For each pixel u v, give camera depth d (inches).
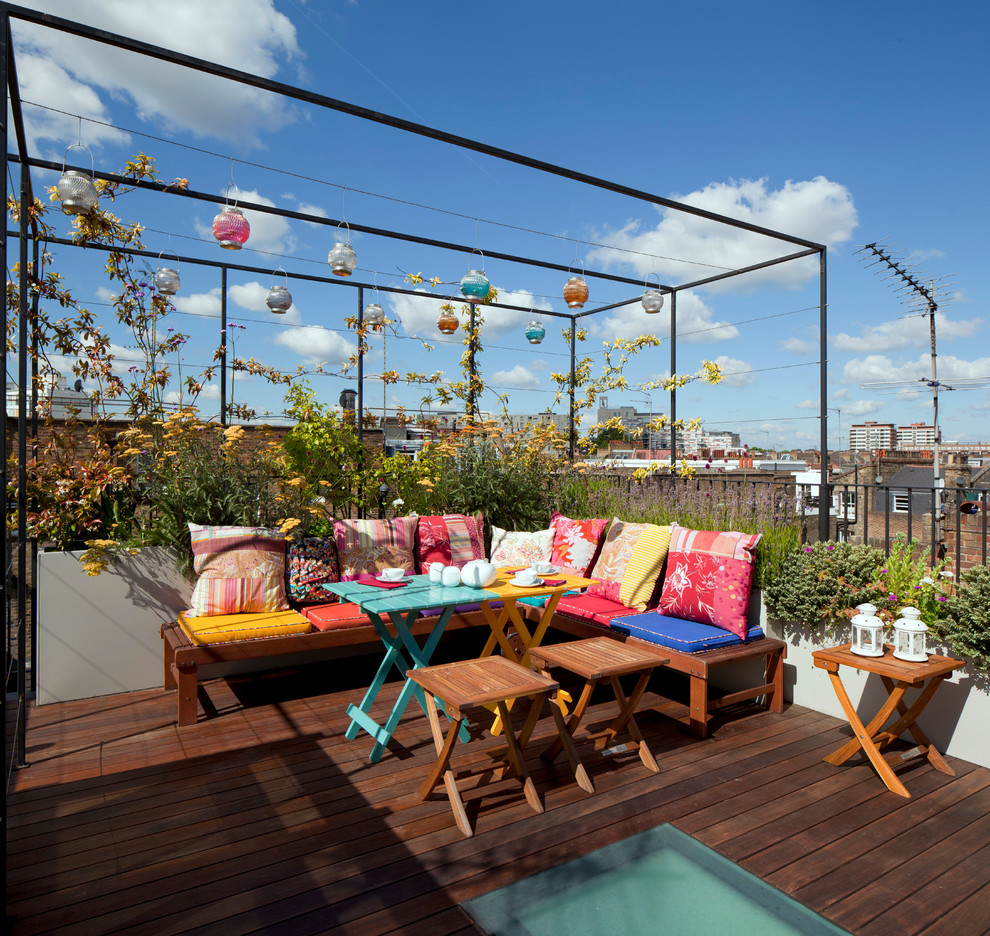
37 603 155.4
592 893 84.9
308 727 142.8
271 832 99.8
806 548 159.2
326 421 215.2
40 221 169.6
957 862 92.9
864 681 144.6
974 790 114.6
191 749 131.1
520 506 228.5
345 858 92.8
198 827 101.2
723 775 120.0
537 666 150.6
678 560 165.2
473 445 240.8
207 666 175.9
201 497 174.9
